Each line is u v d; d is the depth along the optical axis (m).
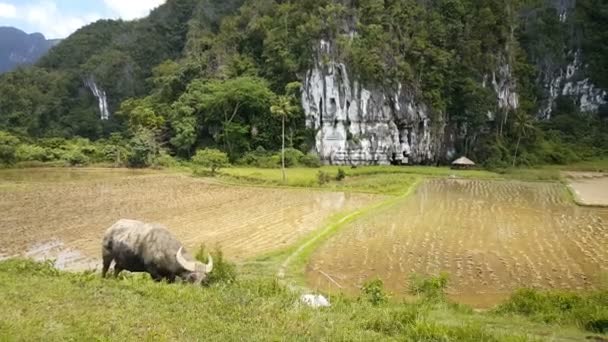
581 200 34.72
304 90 70.50
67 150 64.88
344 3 72.56
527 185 44.91
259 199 33.75
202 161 57.66
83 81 104.19
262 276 15.06
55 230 22.45
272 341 6.64
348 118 68.88
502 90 74.38
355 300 11.35
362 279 15.94
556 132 84.06
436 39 72.94
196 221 25.73
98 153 64.75
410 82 69.25
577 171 61.72
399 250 19.84
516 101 76.69
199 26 94.56
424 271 16.92
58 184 40.34
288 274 15.80
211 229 23.67
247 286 10.88
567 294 12.14
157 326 6.77
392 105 68.94
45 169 56.41
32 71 108.94
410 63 70.44
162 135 70.69
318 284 15.09
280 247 19.83
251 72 77.25
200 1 105.19
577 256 19.14
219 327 6.99
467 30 74.44
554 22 97.69
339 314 8.66
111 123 97.00
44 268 10.99
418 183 44.50
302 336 7.00
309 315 8.13
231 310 7.97
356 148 68.44
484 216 27.92
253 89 68.31
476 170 61.25
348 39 69.19
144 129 65.06
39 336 5.79
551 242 21.52
